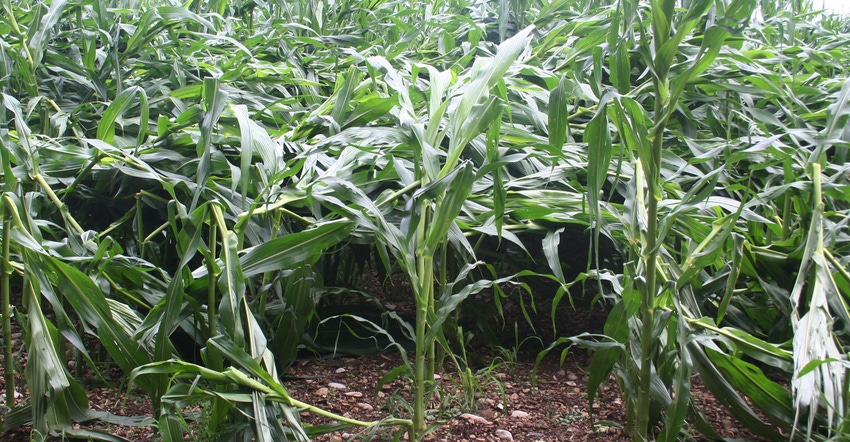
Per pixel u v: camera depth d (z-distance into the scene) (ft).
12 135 5.68
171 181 5.30
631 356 4.34
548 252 4.86
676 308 4.01
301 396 5.11
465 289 4.34
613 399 5.10
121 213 6.37
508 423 4.68
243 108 5.00
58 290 4.77
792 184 4.52
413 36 8.87
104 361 5.62
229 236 4.09
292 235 4.34
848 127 5.18
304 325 5.42
